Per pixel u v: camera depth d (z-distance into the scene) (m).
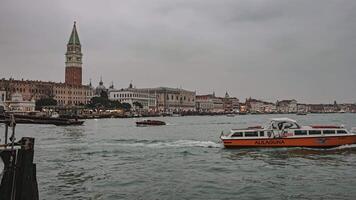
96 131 96.50
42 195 24.81
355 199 23.66
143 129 109.06
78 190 26.19
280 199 23.81
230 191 25.89
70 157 42.38
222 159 40.69
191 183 28.39
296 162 38.31
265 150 47.25
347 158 40.72
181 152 46.59
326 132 47.56
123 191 25.95
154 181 29.12
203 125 139.12
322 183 28.22
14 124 16.16
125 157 42.47
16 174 14.45
